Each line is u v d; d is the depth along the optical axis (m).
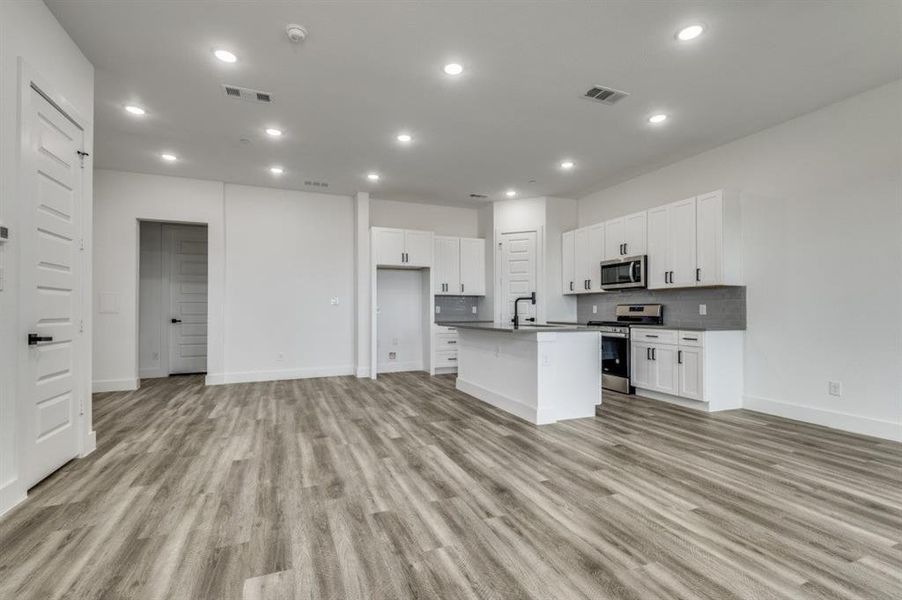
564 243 6.49
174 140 4.33
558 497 2.30
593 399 4.02
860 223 3.43
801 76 3.15
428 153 4.72
